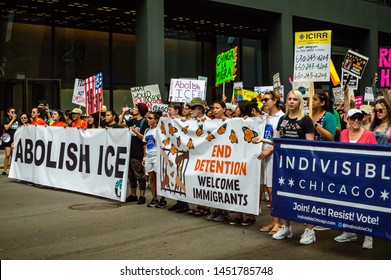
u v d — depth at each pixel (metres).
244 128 6.71
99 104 10.64
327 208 5.36
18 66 20.19
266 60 28.27
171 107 8.08
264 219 7.47
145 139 8.55
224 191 6.99
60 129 10.59
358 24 27.75
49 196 9.77
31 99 20.30
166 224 7.14
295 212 5.69
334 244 5.96
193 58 25.41
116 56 22.88
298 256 5.45
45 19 20.84
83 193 10.07
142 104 8.82
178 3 21.19
